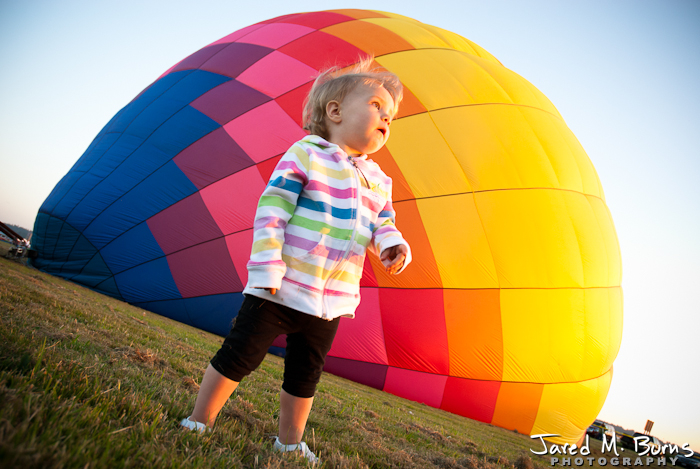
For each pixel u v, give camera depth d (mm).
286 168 1998
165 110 13078
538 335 10594
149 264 11836
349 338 10711
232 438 1906
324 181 2059
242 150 11547
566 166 12219
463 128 11391
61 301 6109
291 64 12336
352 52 12383
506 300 10500
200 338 7938
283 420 2113
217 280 11258
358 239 2080
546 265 10773
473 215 10703
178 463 1372
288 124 11469
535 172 11445
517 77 14219
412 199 10672
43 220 14094
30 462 973
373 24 13578
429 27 14922
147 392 2279
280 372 5977
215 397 1881
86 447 1221
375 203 2232
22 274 9352
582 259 11367
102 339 3754
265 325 1887
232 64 13117
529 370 10602
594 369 11414
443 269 10445
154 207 11945
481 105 11977
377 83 2355
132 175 12508
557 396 10797
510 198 10930
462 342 10445
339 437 2918
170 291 11562
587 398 11266
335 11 14594
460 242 10531
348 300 2053
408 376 10539
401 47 12727
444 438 4793
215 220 11336
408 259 2230
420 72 12141
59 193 14000
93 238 12500
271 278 1796
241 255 11125
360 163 2293
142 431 1552
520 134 11828
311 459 2039
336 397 5500
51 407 1393
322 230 1977
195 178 11727
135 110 14023
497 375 10516
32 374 1749
